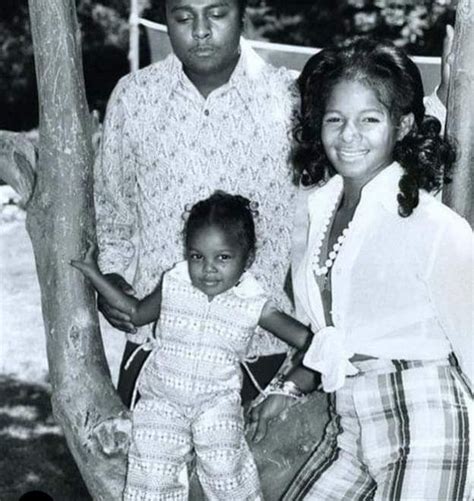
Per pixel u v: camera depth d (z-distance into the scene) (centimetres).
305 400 339
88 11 1108
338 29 1047
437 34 1020
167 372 318
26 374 836
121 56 1116
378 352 278
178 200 331
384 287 275
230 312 315
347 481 294
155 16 897
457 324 269
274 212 333
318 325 301
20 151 363
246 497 318
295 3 1043
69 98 341
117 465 339
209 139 328
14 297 945
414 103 284
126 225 352
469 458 272
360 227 279
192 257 313
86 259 338
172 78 330
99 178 347
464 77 332
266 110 328
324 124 284
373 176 285
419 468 269
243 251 312
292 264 358
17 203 1032
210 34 315
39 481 702
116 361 809
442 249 268
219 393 316
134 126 333
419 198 276
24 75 1164
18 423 769
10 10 1153
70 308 346
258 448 337
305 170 319
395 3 1021
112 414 343
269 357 343
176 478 318
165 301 319
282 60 559
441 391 273
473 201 336
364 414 280
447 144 295
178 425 316
